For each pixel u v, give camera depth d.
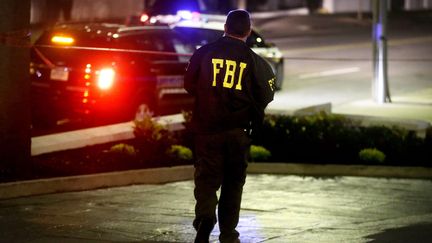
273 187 22.91
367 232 16.95
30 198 20.75
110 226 17.55
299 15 88.19
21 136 22.17
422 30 79.44
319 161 26.16
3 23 21.66
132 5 74.38
